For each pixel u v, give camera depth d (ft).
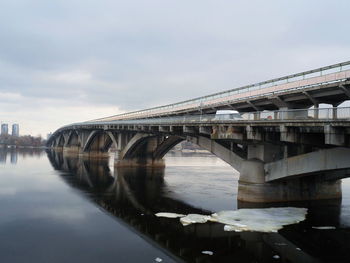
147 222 81.20
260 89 103.76
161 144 222.28
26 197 111.96
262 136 89.76
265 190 96.53
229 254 59.77
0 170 192.75
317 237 68.54
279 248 62.69
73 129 340.18
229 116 97.50
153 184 149.07
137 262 56.39
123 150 224.94
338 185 106.83
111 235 71.41
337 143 67.41
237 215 84.23
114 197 115.55
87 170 207.72
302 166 85.56
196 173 197.98
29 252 61.16
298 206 95.86
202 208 95.76
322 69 81.87
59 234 71.92
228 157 111.34
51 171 196.65
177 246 64.18
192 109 147.43
